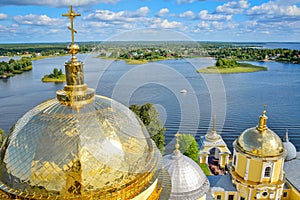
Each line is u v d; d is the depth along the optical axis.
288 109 78.94
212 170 41.38
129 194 10.15
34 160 9.85
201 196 20.66
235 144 28.08
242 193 27.23
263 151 25.67
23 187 9.77
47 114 10.79
